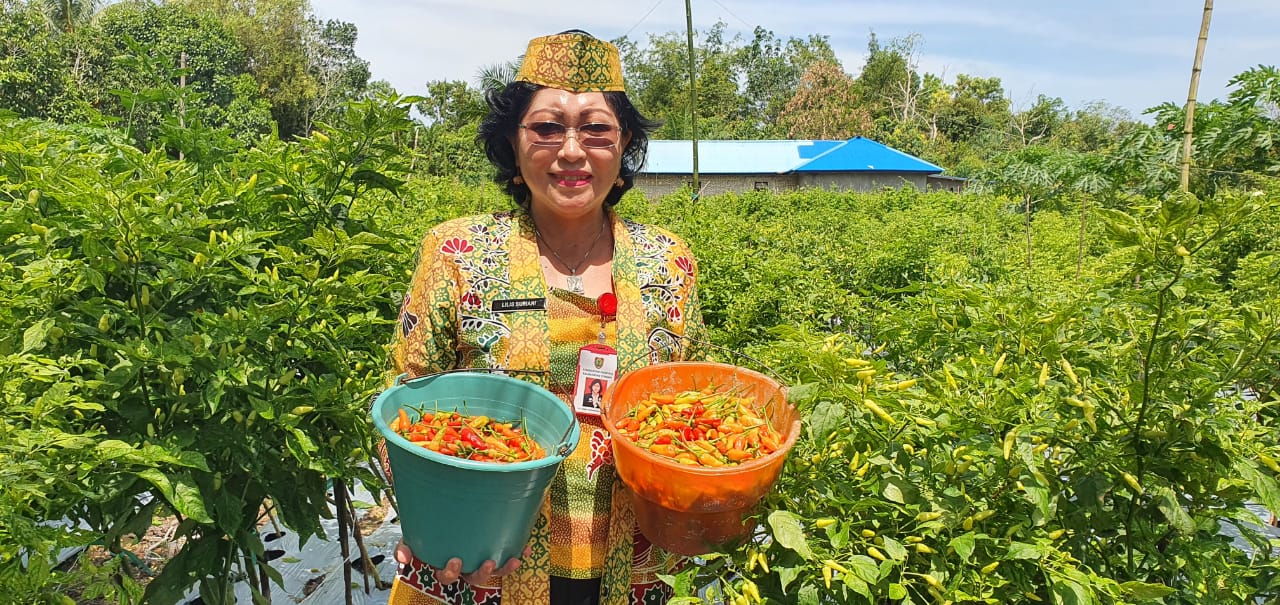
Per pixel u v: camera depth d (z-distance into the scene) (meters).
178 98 3.59
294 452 2.60
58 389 2.13
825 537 2.04
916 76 67.56
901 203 27.38
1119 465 2.03
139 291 2.66
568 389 2.24
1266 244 5.00
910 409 2.10
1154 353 1.98
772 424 2.14
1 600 1.97
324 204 3.26
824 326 6.00
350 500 3.83
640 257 2.32
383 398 2.00
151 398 2.60
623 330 2.22
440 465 1.78
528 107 2.14
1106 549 2.14
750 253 7.22
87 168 2.64
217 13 47.84
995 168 10.70
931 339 2.75
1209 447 1.92
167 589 2.68
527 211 2.34
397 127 3.25
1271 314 2.03
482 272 2.20
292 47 50.34
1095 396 2.04
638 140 2.40
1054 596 1.84
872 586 1.92
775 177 39.16
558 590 2.27
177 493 2.27
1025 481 1.87
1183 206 1.70
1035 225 15.28
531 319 2.19
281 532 4.56
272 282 2.71
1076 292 3.25
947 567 1.94
